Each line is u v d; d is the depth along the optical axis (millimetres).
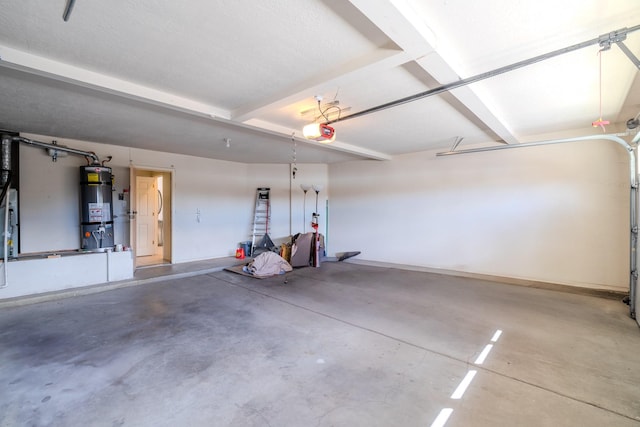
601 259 4445
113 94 2803
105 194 4969
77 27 1913
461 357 2566
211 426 1777
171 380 2240
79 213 5105
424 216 6117
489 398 2025
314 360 2531
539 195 4879
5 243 3922
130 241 5500
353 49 2182
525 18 1832
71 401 1997
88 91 2922
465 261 5637
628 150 3471
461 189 5652
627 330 3072
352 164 7230
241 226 7633
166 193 6609
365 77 2467
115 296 4297
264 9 1734
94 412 1894
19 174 4535
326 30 1950
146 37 2033
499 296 4246
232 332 3088
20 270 4039
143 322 3346
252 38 2043
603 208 4410
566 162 4645
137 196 7133
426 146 5570
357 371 2363
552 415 1856
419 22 1788
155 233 7508
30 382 2207
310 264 6539
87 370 2373
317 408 1934
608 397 2025
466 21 1860
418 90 2928
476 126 4211
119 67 2467
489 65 2408
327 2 1673
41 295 4062
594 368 2381
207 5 1697
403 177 6406
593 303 3896
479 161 5441
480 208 5449
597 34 1993
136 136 4793
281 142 5168
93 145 5246
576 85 2824
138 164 5824
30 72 2318
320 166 7695
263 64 2410
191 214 6691
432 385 2176
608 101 3264
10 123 4035
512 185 5117
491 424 1783
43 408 1925
